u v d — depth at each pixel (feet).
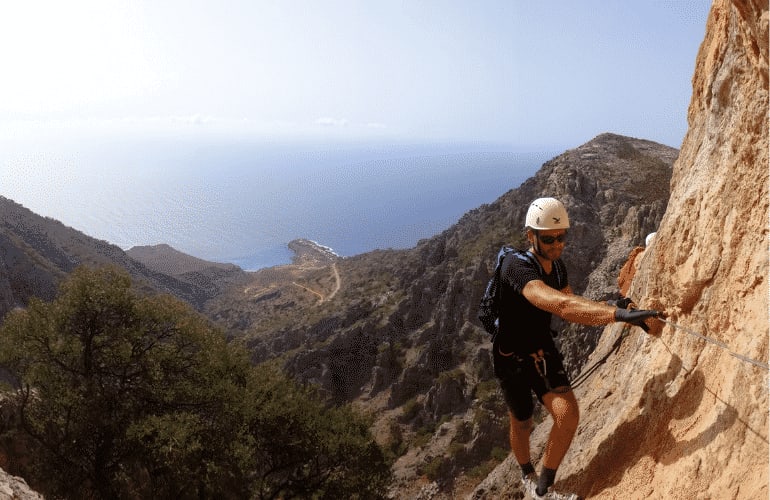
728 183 13.69
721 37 16.80
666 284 15.62
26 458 65.10
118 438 70.49
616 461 14.89
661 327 15.48
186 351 83.35
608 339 27.63
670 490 11.75
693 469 11.33
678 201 18.17
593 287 294.25
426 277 415.23
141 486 75.92
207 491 71.87
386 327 399.65
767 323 10.54
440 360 328.90
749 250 12.16
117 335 75.20
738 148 13.60
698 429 11.95
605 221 337.52
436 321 375.66
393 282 534.37
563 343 257.34
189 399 78.02
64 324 73.56
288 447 81.25
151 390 77.30
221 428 75.66
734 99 14.46
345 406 92.58
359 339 395.34
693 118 23.95
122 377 77.36
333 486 82.69
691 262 14.38
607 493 14.11
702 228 14.33
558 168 407.85
